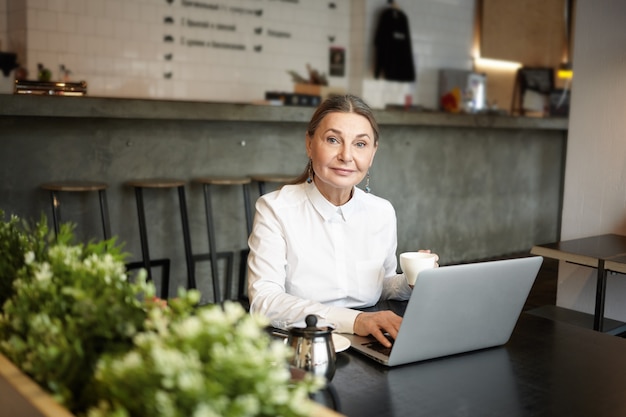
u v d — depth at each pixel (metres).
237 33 7.34
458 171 5.89
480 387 1.40
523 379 1.45
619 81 3.57
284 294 1.88
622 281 3.54
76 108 3.61
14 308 1.13
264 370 0.82
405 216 5.57
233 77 7.37
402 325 1.46
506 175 6.30
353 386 1.38
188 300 0.98
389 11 8.16
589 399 1.35
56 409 0.91
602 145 3.65
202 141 4.39
